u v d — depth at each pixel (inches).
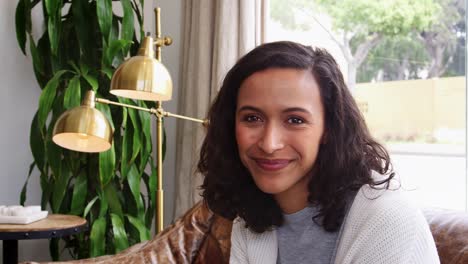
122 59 82.4
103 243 74.4
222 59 85.2
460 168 77.1
